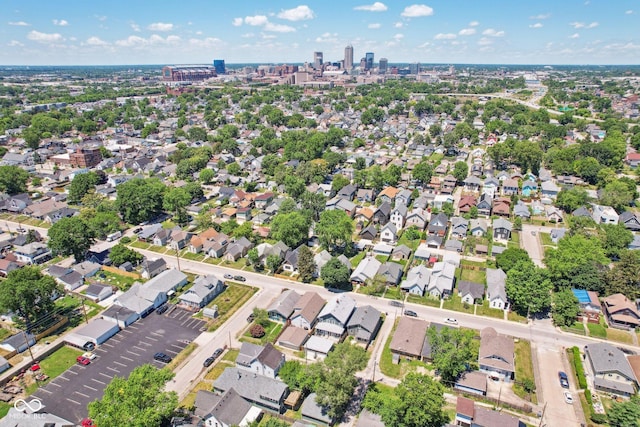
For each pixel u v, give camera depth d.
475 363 71.56
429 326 79.12
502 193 158.62
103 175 175.75
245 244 114.19
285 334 79.25
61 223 105.50
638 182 165.25
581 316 84.38
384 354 75.44
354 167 186.25
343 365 61.03
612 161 177.75
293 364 69.44
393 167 166.50
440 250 114.25
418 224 128.75
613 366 67.44
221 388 65.81
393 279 96.94
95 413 54.69
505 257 99.94
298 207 133.88
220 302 92.00
